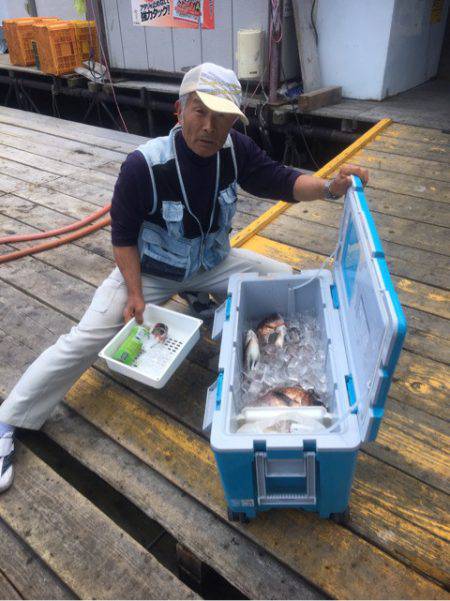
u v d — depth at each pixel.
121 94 6.48
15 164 4.32
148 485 1.61
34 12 7.87
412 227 2.88
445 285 2.40
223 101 1.40
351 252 1.55
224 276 2.01
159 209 1.67
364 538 1.42
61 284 2.64
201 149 1.52
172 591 1.35
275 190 1.81
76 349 1.70
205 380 1.98
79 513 1.55
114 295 1.78
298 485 1.33
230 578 1.36
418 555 1.37
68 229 3.13
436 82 5.69
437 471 1.58
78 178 3.99
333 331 1.54
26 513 1.56
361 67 4.91
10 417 1.70
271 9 4.53
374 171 3.56
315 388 1.59
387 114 4.57
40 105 8.07
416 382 1.88
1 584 1.40
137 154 1.59
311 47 4.94
